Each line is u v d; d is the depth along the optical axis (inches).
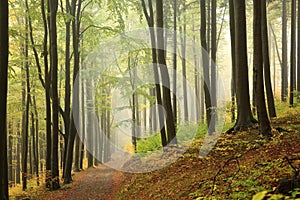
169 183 457.1
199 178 407.8
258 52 490.0
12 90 1021.8
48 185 754.8
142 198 463.5
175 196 387.2
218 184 346.6
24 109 984.3
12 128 1285.7
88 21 859.4
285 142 439.8
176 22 1218.0
